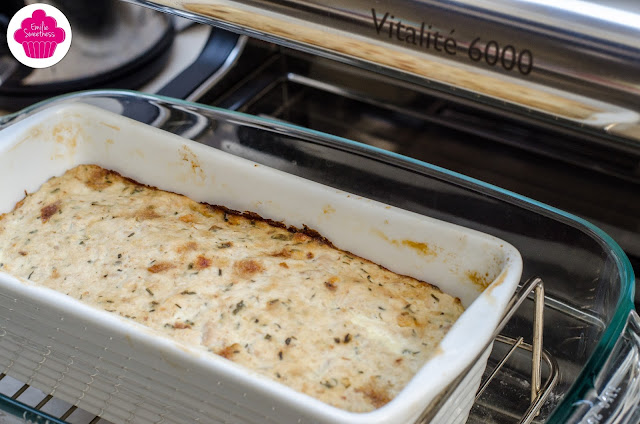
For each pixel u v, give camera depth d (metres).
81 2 0.81
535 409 0.61
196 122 0.73
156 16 0.83
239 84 0.84
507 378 0.65
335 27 0.52
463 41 0.50
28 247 0.67
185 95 0.82
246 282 0.63
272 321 0.61
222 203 0.69
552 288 0.65
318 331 0.60
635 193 0.76
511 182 0.78
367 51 0.52
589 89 0.49
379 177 0.69
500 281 0.60
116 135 0.71
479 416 0.63
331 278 0.63
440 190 0.68
